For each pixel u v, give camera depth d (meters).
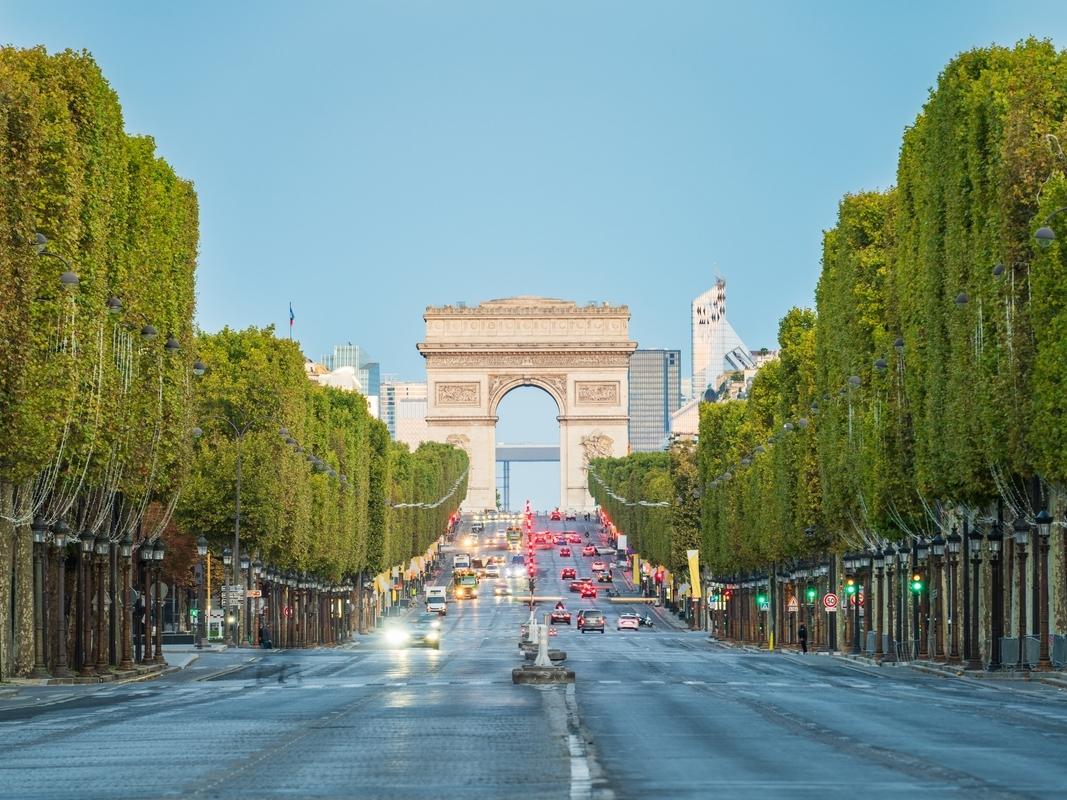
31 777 35.94
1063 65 88.56
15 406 73.38
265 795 31.77
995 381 86.94
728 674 93.56
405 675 92.31
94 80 88.88
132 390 95.81
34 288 75.38
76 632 93.56
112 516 100.50
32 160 74.94
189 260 116.88
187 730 49.28
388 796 31.30
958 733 46.53
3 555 84.62
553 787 32.50
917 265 107.44
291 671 102.56
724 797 30.66
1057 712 56.97
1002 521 98.31
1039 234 72.69
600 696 67.06
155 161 111.81
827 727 49.03
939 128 98.06
